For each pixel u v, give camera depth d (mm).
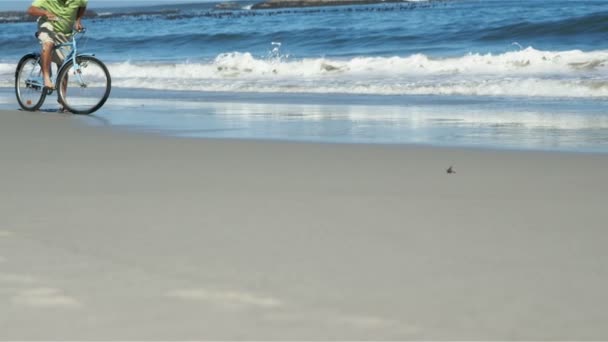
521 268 3910
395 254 4176
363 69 21047
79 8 13922
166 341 2918
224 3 158375
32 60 14148
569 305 3346
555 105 13781
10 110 14094
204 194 6004
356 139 9500
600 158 7680
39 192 6156
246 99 16219
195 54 30594
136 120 12070
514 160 7684
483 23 30312
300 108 13969
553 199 5730
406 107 13867
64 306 3316
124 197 5898
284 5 119625
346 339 2938
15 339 2955
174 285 3609
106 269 3881
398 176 6840
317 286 3602
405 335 2984
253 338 2945
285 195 5949
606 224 4887
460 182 6504
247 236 4602
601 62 19188
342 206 5504
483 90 16312
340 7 96312
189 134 10148
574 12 36688
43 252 4227
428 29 30750
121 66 24250
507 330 3049
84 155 8312
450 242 4445
